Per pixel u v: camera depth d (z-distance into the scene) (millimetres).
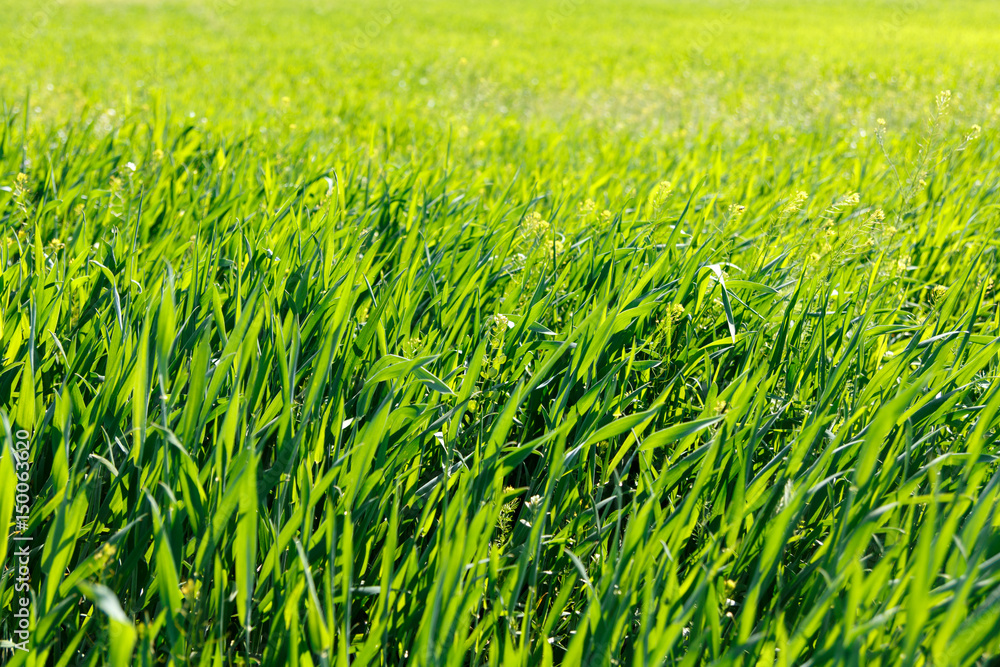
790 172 3307
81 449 1463
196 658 1395
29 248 2039
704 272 1861
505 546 1558
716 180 3129
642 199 2633
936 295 2180
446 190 2756
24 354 1682
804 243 2105
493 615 1409
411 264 1874
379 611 1377
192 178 2889
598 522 1536
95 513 1534
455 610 1335
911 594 1278
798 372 1743
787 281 1969
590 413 1635
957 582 1335
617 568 1397
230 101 5340
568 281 1999
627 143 4090
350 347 1702
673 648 1391
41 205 2176
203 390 1483
